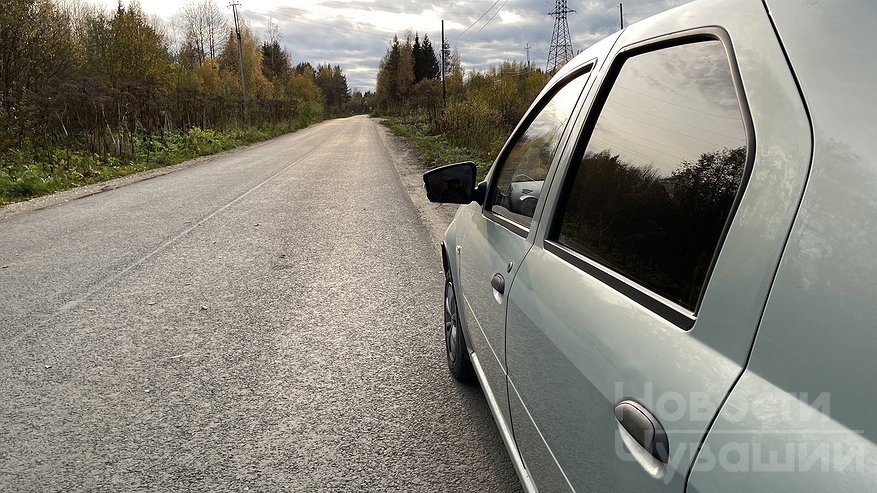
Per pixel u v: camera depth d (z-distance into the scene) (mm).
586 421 1311
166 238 7605
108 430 2949
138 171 17078
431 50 104125
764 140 969
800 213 851
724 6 1226
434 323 4422
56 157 16109
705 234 1086
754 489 790
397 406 3156
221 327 4379
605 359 1249
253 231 7969
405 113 64000
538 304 1721
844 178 803
